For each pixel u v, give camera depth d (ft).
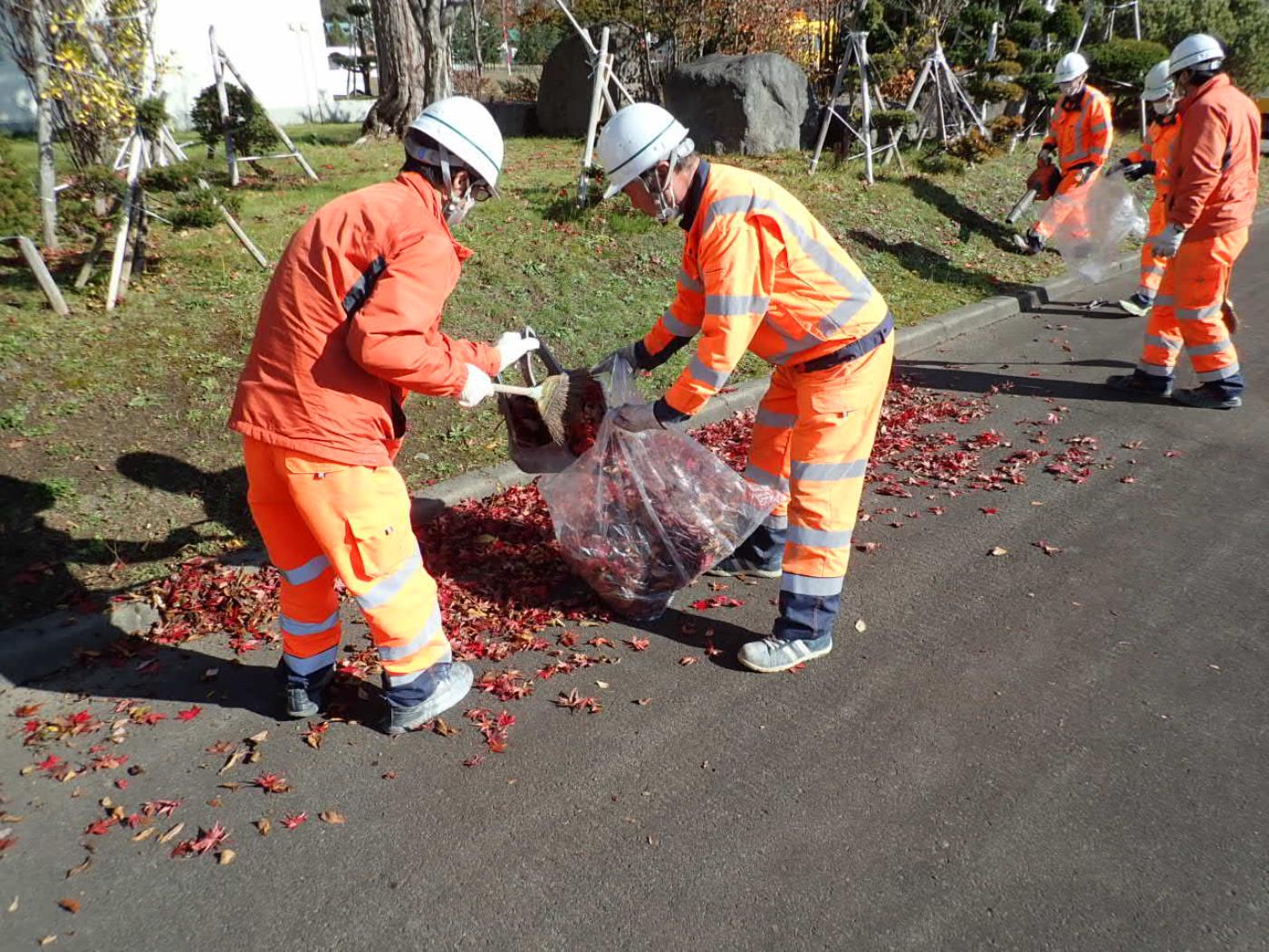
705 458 12.62
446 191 9.68
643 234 27.14
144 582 13.37
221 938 8.35
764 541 14.11
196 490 15.23
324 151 38.45
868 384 11.42
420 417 18.01
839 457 11.56
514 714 11.25
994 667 12.05
